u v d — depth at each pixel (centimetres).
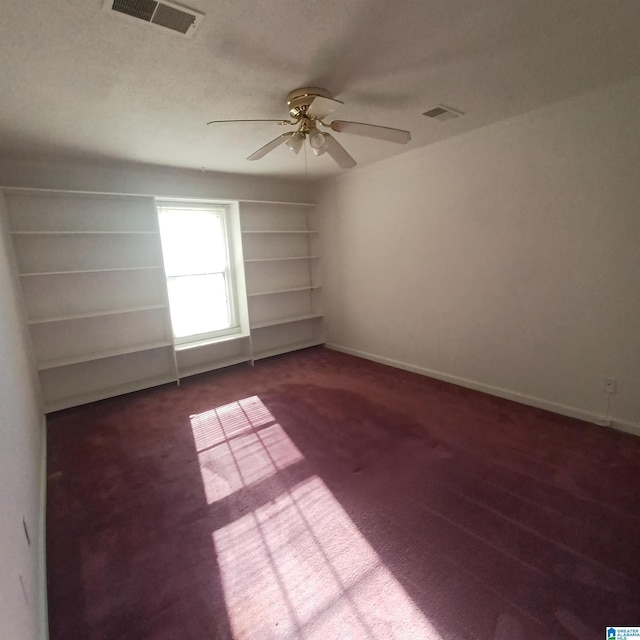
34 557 145
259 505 196
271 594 144
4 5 124
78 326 345
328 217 469
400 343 410
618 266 241
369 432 269
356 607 137
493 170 295
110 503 202
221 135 270
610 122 230
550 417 279
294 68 179
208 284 430
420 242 366
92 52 157
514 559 154
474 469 217
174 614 137
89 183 337
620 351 248
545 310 282
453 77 200
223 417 307
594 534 165
